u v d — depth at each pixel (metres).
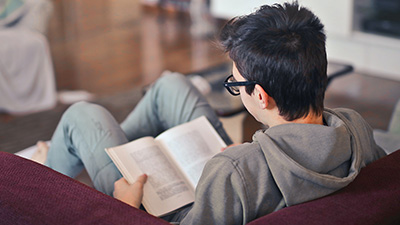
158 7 5.49
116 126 1.42
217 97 2.28
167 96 1.64
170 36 4.66
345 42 3.86
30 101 3.08
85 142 1.38
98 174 1.34
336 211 0.81
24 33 3.04
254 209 0.85
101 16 5.34
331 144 0.88
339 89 3.40
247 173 0.86
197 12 4.84
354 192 0.87
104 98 3.28
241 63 0.90
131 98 3.29
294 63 0.85
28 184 0.89
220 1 4.68
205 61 4.03
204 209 0.88
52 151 1.50
